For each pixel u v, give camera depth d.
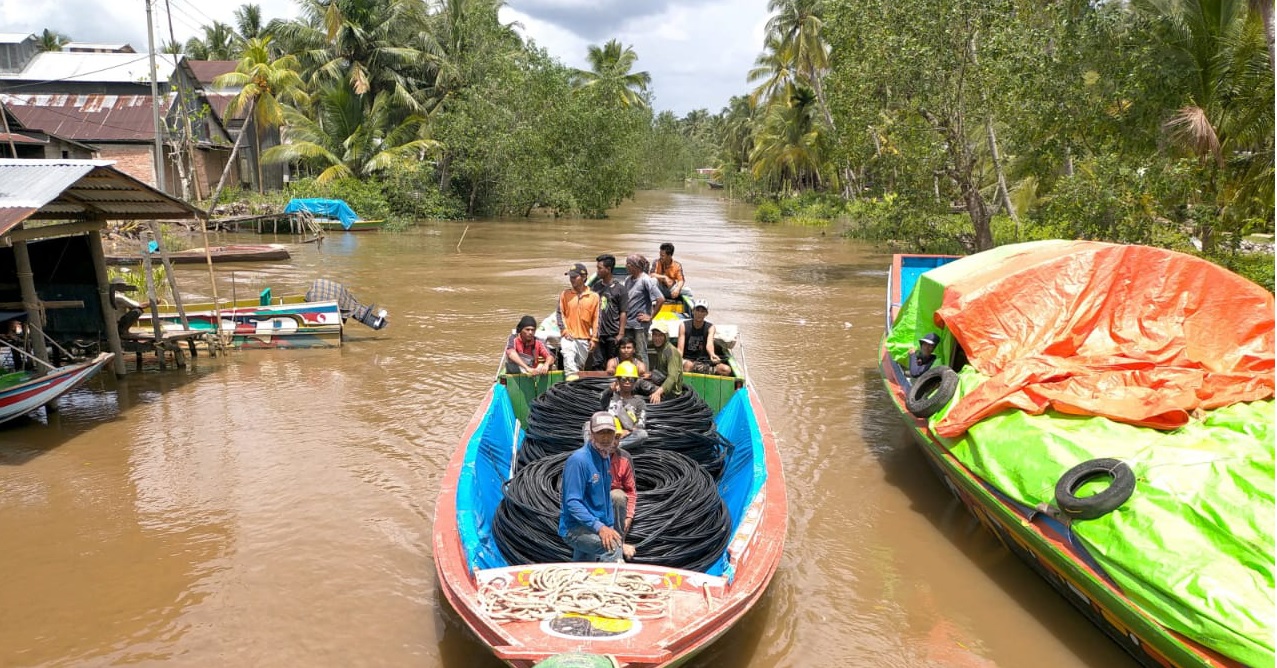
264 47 31.55
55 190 8.70
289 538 6.94
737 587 5.02
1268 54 16.64
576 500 5.31
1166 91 16.62
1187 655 4.63
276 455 8.77
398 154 40.16
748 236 36.72
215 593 6.07
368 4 41.03
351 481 8.12
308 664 5.25
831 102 22.44
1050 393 6.79
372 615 5.82
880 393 11.41
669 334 9.84
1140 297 7.85
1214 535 5.05
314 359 12.88
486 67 43.22
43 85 35.72
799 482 8.34
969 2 18.23
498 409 8.23
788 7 44.88
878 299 19.23
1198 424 6.39
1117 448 6.13
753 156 63.69
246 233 31.61
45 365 9.92
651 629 4.54
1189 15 17.20
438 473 8.34
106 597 5.99
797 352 13.76
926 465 8.82
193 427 9.65
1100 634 5.77
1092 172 16.97
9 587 6.10
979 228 21.08
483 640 4.49
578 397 7.62
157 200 11.16
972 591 6.32
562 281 21.12
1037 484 6.11
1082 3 17.31
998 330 7.84
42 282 11.57
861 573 6.57
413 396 10.91
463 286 20.12
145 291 16.78
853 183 41.78
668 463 6.59
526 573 5.05
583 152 45.81
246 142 40.72
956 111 20.02
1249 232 17.77
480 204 45.59
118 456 8.70
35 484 7.96
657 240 33.78
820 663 5.41
